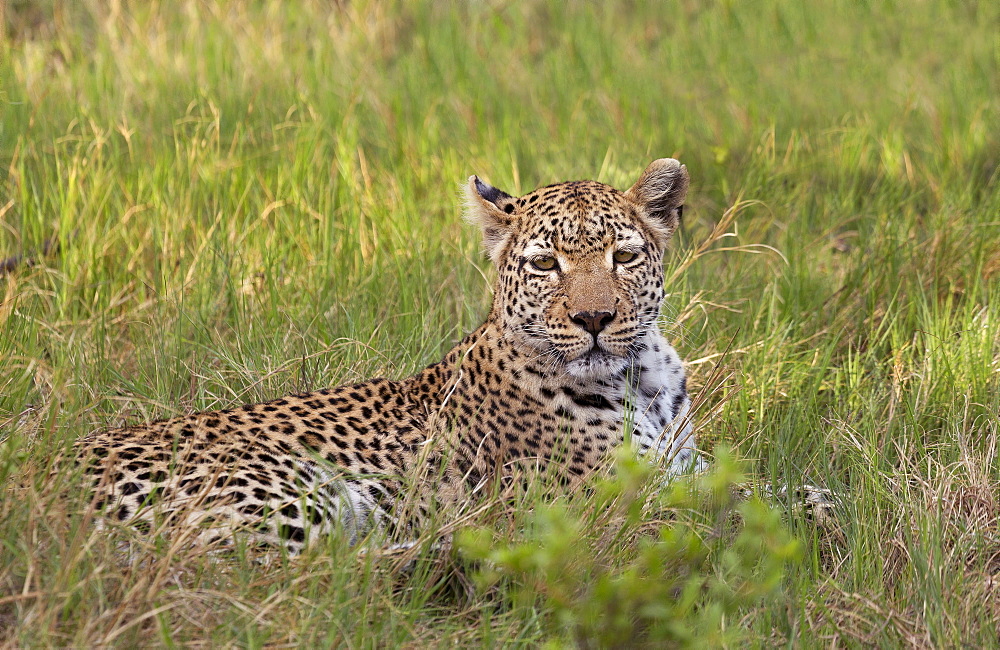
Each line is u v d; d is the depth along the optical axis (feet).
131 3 65.46
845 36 70.13
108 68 58.44
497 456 30.04
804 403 34.24
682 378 32.60
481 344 30.86
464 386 30.58
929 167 51.90
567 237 29.45
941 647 23.32
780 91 61.31
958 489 29.32
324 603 22.93
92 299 39.81
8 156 48.24
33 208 43.34
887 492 29.53
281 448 28.55
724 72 64.59
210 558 24.62
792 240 44.45
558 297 29.32
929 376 34.96
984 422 32.76
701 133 56.59
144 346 36.45
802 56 66.64
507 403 30.22
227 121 53.11
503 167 49.42
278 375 34.81
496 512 26.86
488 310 39.63
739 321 39.24
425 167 50.31
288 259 42.55
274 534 26.43
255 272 40.88
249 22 66.13
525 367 30.12
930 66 65.51
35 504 23.44
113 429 29.76
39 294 38.81
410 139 52.80
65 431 28.02
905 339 38.50
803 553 26.48
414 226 44.75
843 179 49.93
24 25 63.72
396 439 29.86
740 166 52.01
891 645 23.88
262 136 51.90
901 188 48.65
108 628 21.71
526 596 23.98
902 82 62.54
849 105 60.13
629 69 65.05
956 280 41.37
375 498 28.84
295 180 46.75
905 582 26.12
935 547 25.90
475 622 24.99
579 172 49.60
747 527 23.63
